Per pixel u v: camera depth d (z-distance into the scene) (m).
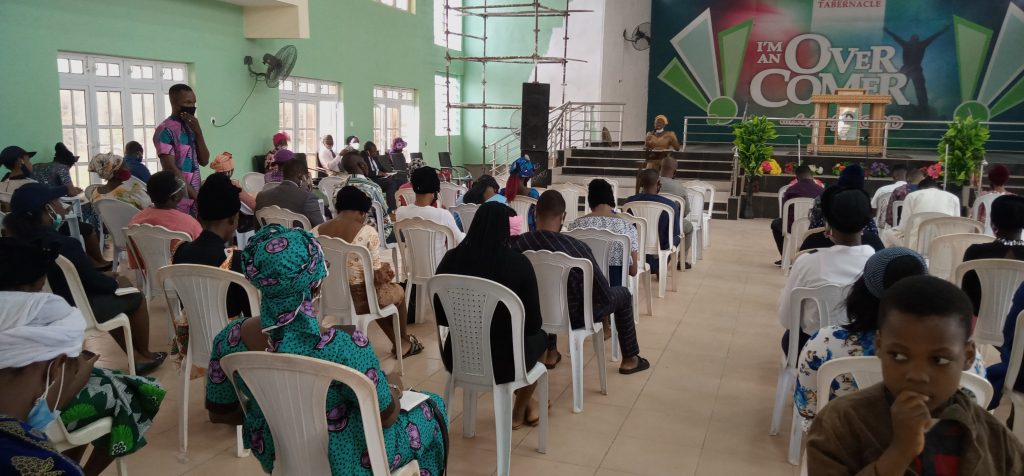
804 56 17.70
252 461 3.05
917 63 17.14
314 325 1.90
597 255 4.34
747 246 8.86
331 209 8.38
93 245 5.88
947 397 1.11
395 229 4.71
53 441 2.18
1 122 7.36
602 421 3.55
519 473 3.02
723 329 5.20
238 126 10.94
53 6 7.80
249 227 6.67
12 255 2.04
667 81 18.67
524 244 3.70
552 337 4.25
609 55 16.41
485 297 2.87
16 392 1.72
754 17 17.86
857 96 12.85
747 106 18.17
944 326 1.07
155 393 2.42
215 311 3.03
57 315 1.79
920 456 1.14
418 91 16.33
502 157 17.91
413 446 2.17
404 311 4.39
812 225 5.20
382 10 14.57
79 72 8.33
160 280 3.04
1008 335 2.82
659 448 3.26
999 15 16.53
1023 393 2.74
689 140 18.70
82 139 8.44
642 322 5.36
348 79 13.60
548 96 11.95
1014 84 16.70
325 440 1.92
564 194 8.06
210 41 10.23
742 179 11.97
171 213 4.31
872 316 2.08
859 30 17.33
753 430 3.47
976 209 6.38
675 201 6.32
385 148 15.47
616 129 17.14
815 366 2.22
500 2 17.12
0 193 6.33
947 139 10.15
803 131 17.78
